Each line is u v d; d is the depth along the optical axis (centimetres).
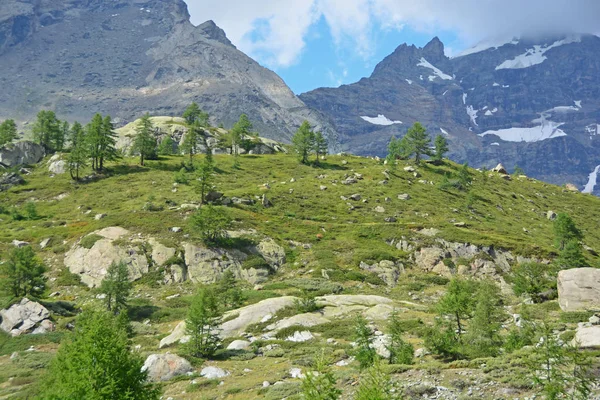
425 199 12450
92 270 6969
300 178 13538
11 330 5025
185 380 3394
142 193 11144
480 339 3262
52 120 15650
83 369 2248
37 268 5844
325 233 8969
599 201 15738
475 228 10369
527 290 5719
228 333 4666
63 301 5912
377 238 8744
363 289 6769
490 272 7781
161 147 16238
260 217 9400
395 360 3238
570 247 7138
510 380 2431
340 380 2886
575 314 3984
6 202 10869
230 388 3091
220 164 14475
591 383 2294
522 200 14362
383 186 12975
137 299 6247
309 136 15875
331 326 4528
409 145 17050
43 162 14350
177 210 8856
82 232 8062
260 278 7238
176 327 4816
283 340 4272
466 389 2453
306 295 5172
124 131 18662
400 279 7400
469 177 14875
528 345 3111
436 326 3503
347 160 16525
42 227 9006
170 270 7069
